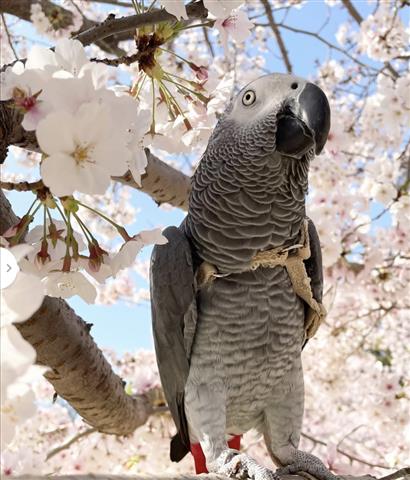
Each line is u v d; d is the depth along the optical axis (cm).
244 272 47
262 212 46
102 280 30
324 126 44
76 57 27
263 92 47
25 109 25
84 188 25
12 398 21
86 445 82
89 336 54
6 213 43
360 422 111
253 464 42
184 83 45
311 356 109
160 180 68
